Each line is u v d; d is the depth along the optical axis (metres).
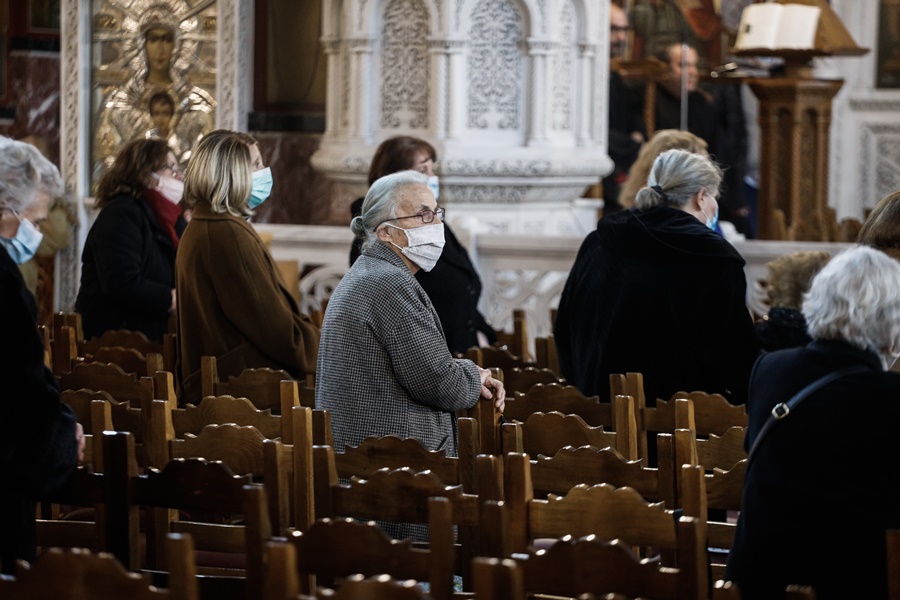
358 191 14.34
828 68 20.94
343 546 4.52
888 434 4.55
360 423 6.27
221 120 15.58
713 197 7.30
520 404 7.12
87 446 6.24
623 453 6.31
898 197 6.80
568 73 14.18
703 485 5.11
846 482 4.57
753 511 4.72
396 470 5.20
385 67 13.98
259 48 15.80
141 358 8.65
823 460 4.59
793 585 4.50
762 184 16.64
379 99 14.04
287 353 7.79
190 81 15.70
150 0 15.74
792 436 4.64
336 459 5.95
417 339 6.24
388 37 13.95
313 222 15.91
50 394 5.19
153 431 6.05
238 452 5.98
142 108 15.86
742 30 16.45
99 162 16.03
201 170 7.73
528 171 13.68
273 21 15.73
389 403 6.29
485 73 13.78
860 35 20.98
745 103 20.73
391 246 6.44
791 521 4.61
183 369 7.88
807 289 8.12
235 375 7.76
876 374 4.62
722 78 16.80
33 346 5.13
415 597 3.76
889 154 21.08
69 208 15.84
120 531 5.36
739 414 6.69
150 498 5.32
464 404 6.36
